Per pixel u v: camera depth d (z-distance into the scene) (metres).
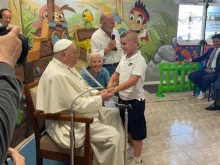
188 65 4.73
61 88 1.83
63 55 1.97
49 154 1.93
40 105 1.87
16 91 0.51
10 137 0.48
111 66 2.86
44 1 4.50
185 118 3.61
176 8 5.26
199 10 5.42
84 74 2.54
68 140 1.84
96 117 1.97
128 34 2.10
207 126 3.34
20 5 4.38
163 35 5.32
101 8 4.84
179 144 2.86
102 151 1.91
